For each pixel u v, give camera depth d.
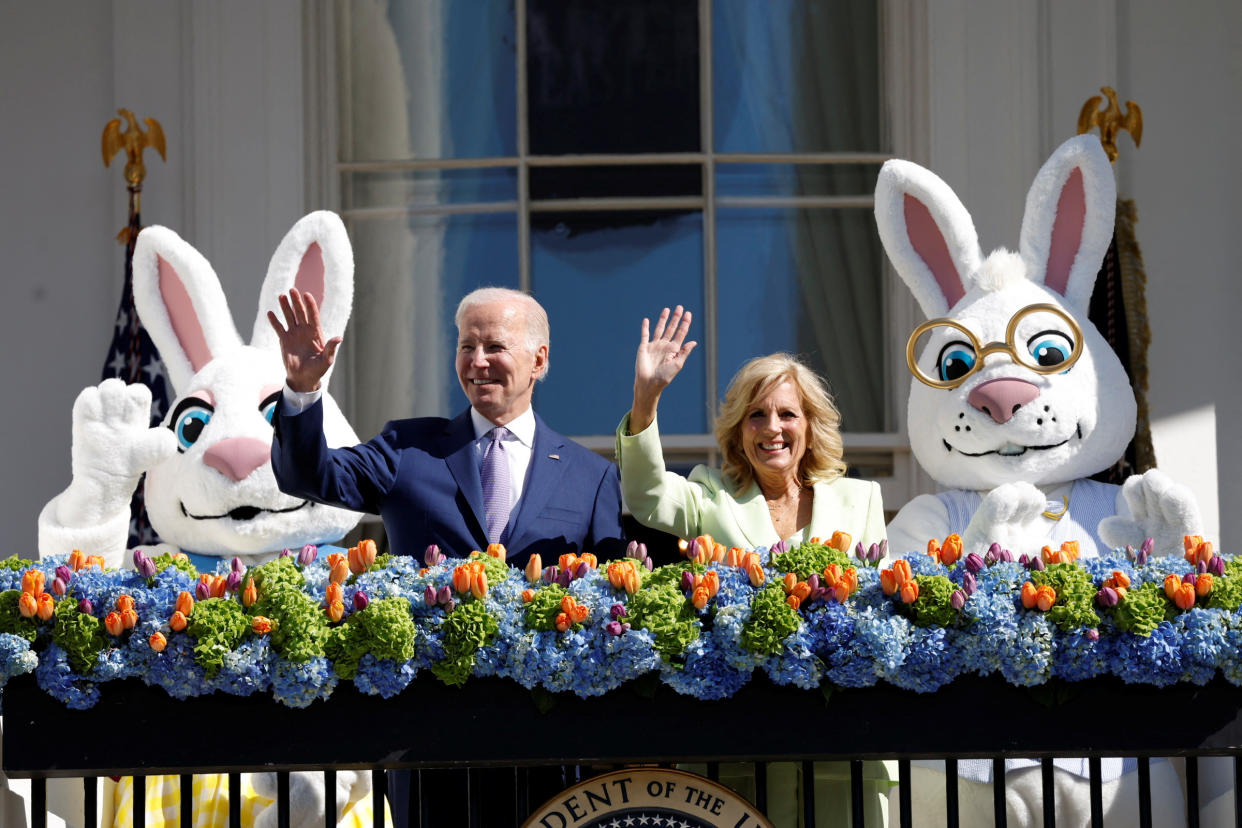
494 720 10.88
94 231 19.52
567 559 11.24
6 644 10.58
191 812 10.95
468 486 12.86
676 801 11.05
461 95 20.11
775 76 20.09
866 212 19.95
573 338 19.89
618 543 12.95
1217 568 11.20
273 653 10.66
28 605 10.63
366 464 12.90
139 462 12.90
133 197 18.11
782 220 19.97
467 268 19.98
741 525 13.23
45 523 12.97
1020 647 10.80
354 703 10.83
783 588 10.88
